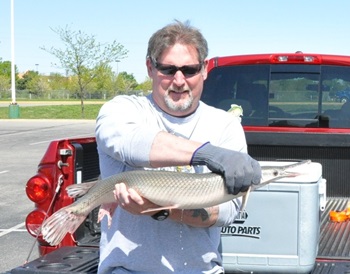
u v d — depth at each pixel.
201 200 2.60
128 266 2.96
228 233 3.91
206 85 6.30
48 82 81.62
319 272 3.94
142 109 2.99
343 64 6.13
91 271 3.89
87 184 2.86
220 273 3.10
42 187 4.54
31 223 4.55
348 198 5.94
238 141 3.10
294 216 3.83
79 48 43.84
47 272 3.87
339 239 4.65
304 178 3.79
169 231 2.94
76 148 4.63
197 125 3.02
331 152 5.82
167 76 2.90
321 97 6.22
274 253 3.88
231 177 2.50
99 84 68.12
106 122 2.86
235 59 6.23
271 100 6.27
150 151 2.64
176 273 2.96
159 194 2.64
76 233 4.58
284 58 6.16
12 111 38.47
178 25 2.94
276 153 5.80
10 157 18.59
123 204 2.71
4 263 7.50
